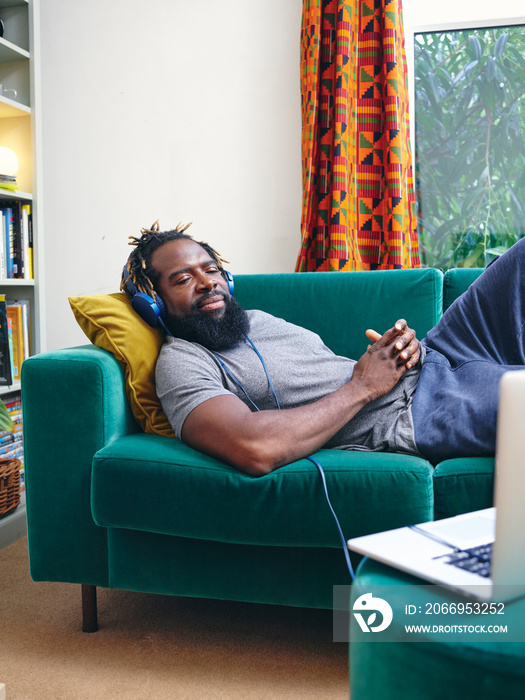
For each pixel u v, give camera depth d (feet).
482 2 7.51
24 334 7.62
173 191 8.14
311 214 7.45
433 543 2.26
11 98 7.69
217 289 4.82
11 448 7.15
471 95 7.86
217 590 4.06
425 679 1.85
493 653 1.76
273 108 7.82
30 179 7.72
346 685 3.77
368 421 4.36
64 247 8.48
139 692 3.73
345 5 7.08
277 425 3.80
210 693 3.71
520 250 4.45
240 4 7.82
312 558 3.91
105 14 8.18
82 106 8.31
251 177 7.93
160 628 4.57
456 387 4.22
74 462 4.32
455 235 8.01
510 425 1.86
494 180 7.86
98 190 8.34
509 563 1.90
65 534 4.37
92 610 4.50
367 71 7.32
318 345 5.10
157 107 8.11
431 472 3.70
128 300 5.04
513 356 4.37
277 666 4.01
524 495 1.88
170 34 8.03
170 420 4.25
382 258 7.37
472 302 4.60
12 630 4.55
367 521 3.62
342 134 7.15
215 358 4.61
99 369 4.28
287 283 5.95
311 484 3.69
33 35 7.56
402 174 7.22
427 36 7.89
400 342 4.31
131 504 3.98
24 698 3.68
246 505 3.77
